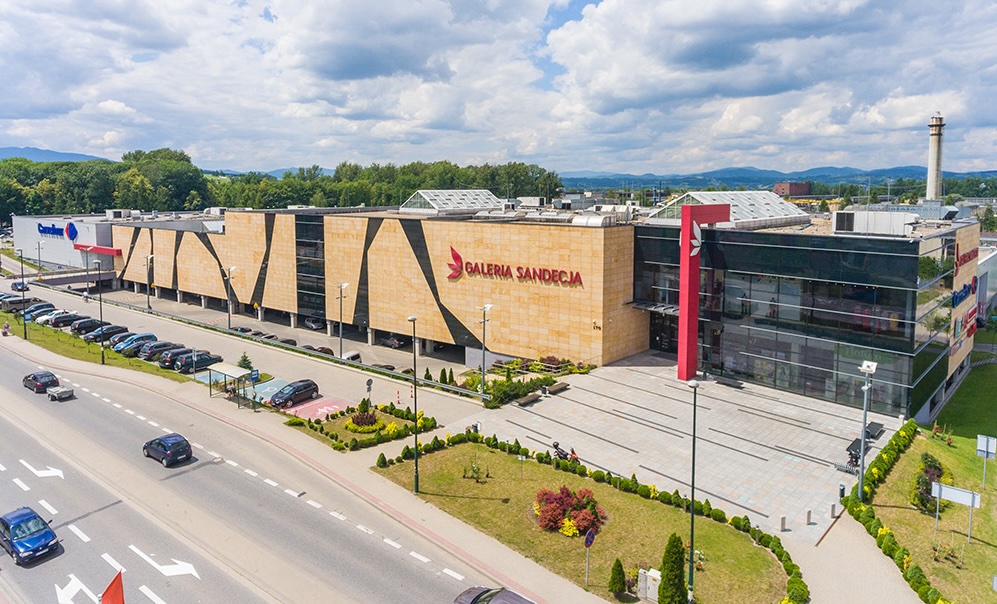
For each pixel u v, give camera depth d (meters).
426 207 83.50
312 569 29.61
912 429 44.88
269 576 29.08
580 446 43.06
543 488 37.16
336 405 51.94
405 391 55.25
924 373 48.94
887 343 47.44
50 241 124.25
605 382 55.16
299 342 77.06
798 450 42.31
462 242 66.19
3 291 102.44
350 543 31.80
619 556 30.41
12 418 48.72
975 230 60.75
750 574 29.11
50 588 28.27
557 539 31.92
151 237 104.25
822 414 48.28
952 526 34.09
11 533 30.55
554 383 53.78
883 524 33.75
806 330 51.47
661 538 31.92
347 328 84.19
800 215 78.50
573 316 59.50
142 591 28.03
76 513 34.66
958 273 55.50
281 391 52.19
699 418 47.53
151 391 55.88
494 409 49.78
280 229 84.31
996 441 34.31
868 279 47.59
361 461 40.88
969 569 30.56
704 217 54.56
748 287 54.28
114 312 90.75
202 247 95.69
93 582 28.72
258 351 70.00
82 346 71.00
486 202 89.25
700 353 57.81
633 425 46.41
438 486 37.50
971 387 59.09
